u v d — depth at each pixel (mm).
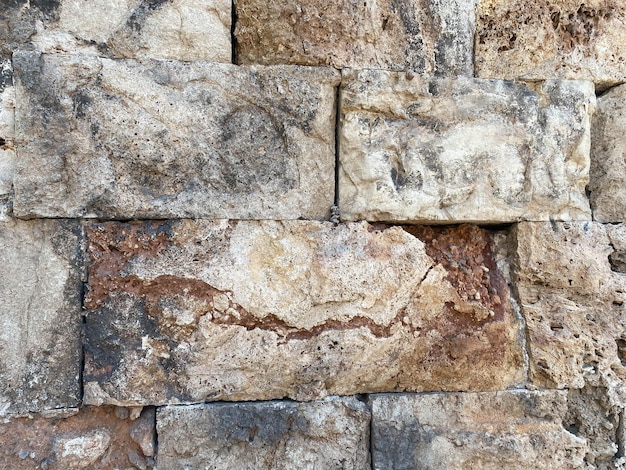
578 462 1970
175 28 1796
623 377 2014
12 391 1694
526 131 1983
